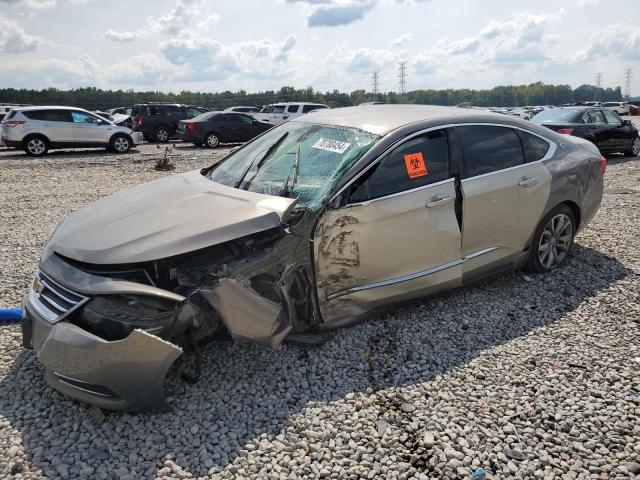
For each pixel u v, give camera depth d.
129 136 19.34
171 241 3.16
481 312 4.37
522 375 3.50
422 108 4.65
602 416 3.09
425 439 2.88
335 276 3.71
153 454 2.78
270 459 2.76
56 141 18.02
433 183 4.04
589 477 2.64
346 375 3.50
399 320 4.21
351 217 3.66
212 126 21.61
